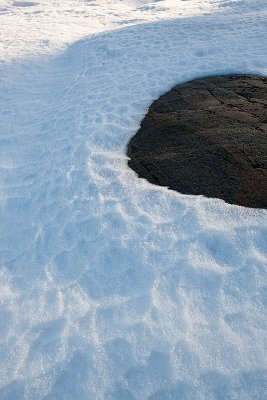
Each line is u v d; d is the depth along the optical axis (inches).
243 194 154.6
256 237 132.3
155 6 674.2
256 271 121.0
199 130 207.2
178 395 96.3
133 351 108.7
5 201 205.2
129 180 180.4
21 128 277.4
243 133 195.2
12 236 178.9
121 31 416.8
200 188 164.1
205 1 675.4
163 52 333.7
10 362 119.6
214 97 244.7
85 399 102.4
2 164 241.0
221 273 123.0
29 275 152.1
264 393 92.5
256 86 250.4
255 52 298.8
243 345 102.8
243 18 394.9
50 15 651.5
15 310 138.2
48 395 106.7
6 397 109.8
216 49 317.4
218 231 137.6
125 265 137.4
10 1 858.8
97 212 166.4
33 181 214.8
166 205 158.2
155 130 219.0
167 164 185.5
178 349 105.7
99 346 113.3
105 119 240.8
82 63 353.1
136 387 100.7
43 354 117.9
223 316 111.0
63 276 144.4
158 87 272.2
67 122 255.6
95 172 192.1
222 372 98.2
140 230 149.0
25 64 381.7
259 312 109.8
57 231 167.8
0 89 335.6
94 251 148.6
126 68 316.5
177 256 132.9
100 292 131.4
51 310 132.3
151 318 115.9
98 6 762.8
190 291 120.3
